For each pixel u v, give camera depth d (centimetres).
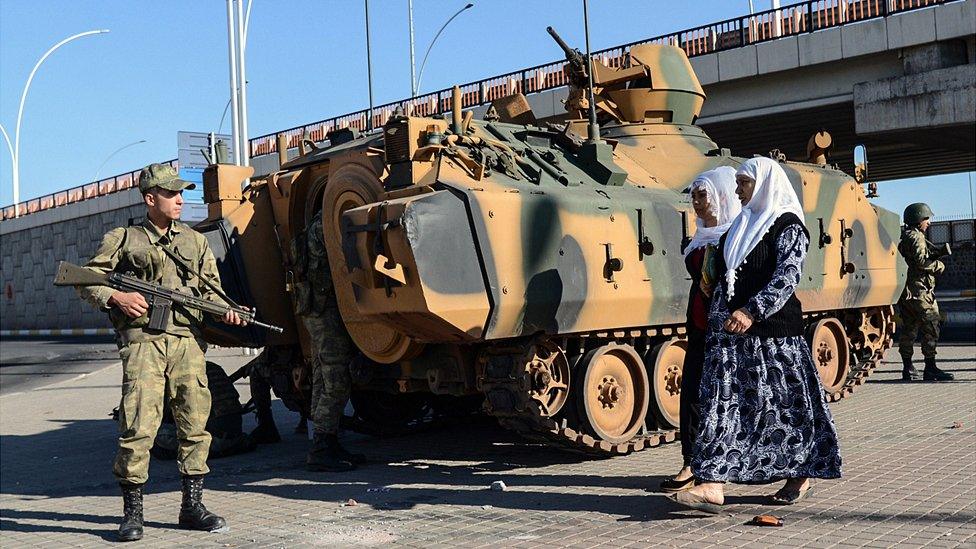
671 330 923
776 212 597
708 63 2425
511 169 818
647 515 619
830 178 1134
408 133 774
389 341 830
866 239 1198
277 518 674
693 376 666
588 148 912
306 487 793
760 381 586
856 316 1241
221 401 992
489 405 808
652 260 880
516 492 722
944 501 612
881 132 2230
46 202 4328
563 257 793
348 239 748
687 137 1098
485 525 616
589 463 841
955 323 2702
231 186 989
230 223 976
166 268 648
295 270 888
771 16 2342
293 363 1029
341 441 1060
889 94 2202
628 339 895
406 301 717
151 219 656
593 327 824
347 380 879
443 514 657
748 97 2464
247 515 690
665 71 1109
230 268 968
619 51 2442
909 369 1351
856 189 1188
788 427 589
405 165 779
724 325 586
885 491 648
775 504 627
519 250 760
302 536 614
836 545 523
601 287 822
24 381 2220
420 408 1101
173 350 646
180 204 660
